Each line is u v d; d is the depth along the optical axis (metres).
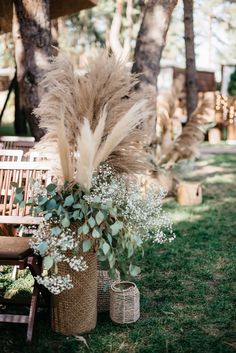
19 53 5.88
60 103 3.05
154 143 7.04
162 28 6.88
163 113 7.79
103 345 2.85
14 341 2.91
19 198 3.01
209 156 13.34
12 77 12.66
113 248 3.00
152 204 3.06
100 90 3.08
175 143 7.51
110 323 3.15
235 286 3.80
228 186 8.81
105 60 3.13
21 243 2.95
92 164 2.83
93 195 2.88
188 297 3.59
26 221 3.30
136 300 3.16
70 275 2.91
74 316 2.95
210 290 3.73
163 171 7.26
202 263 4.39
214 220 6.20
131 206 2.97
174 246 4.95
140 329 3.06
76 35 27.25
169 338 2.94
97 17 25.89
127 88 3.15
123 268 3.24
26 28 5.45
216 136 18.58
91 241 2.94
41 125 3.17
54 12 7.57
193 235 5.42
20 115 13.23
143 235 3.12
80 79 3.15
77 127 3.04
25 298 3.56
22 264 2.71
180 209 6.88
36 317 3.08
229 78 20.05
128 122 2.86
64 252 2.89
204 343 2.86
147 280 3.96
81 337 2.92
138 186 3.15
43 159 3.70
